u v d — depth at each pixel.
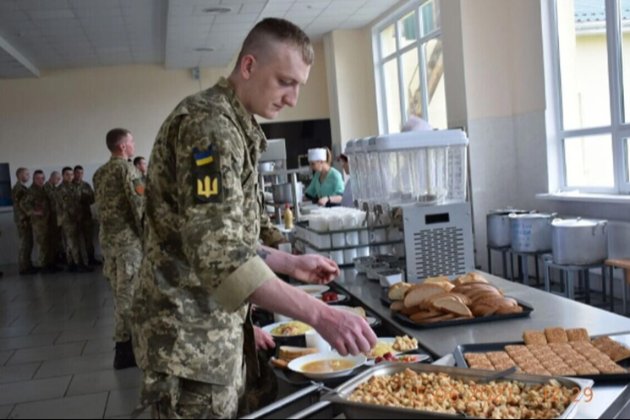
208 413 1.39
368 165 2.96
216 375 1.40
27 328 6.20
